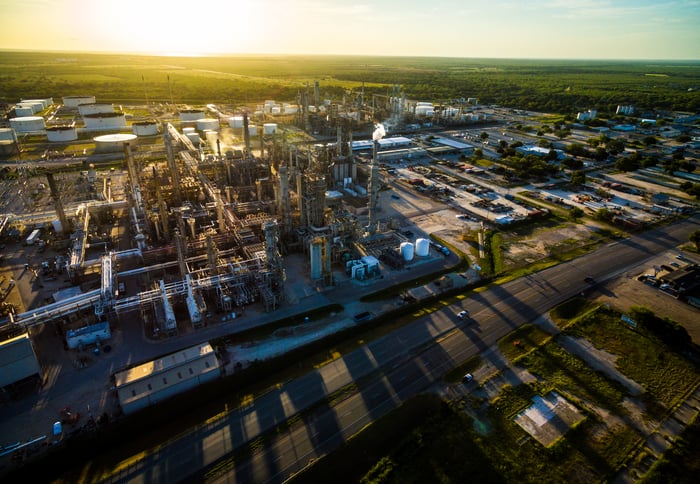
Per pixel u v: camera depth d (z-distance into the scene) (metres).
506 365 75.62
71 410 64.25
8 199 143.88
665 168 199.12
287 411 64.81
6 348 64.94
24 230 120.88
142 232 115.31
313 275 100.69
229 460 56.84
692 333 85.38
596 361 77.25
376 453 58.53
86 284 96.12
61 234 117.75
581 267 111.12
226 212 122.38
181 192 138.50
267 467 56.12
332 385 70.06
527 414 65.38
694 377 74.19
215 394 67.56
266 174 159.00
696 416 66.00
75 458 57.22
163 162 191.88
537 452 59.16
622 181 186.62
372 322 86.06
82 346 76.88
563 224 139.38
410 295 95.88
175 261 98.25
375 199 119.00
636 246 124.38
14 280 97.12
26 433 60.25
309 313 88.88
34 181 164.00
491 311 91.19
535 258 116.00
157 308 85.06
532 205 154.88
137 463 56.25
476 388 70.12
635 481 55.81
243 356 76.19
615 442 61.28
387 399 67.62
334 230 113.44
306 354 77.31
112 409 64.75
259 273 93.00
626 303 95.50
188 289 85.62
